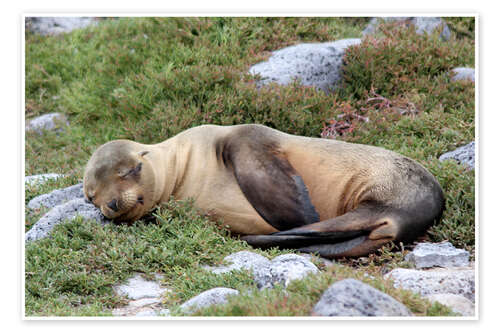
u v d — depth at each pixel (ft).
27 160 84.33
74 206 55.72
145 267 46.44
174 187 55.36
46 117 97.81
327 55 90.02
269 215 50.93
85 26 128.77
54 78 106.83
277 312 32.65
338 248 49.96
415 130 73.31
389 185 51.72
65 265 45.98
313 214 50.52
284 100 77.10
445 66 89.10
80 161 81.61
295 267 41.32
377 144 72.28
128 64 97.04
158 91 83.56
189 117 76.23
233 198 52.90
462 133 69.41
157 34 100.58
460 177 56.85
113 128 86.48
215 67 84.02
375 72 86.22
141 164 53.52
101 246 48.26
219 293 38.22
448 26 111.55
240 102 77.00
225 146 54.65
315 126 75.66
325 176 53.72
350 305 31.42
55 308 40.81
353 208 53.42
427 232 51.85
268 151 53.11
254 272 43.01
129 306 41.60
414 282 40.68
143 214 54.39
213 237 49.93
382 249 49.11
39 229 53.16
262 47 95.09
